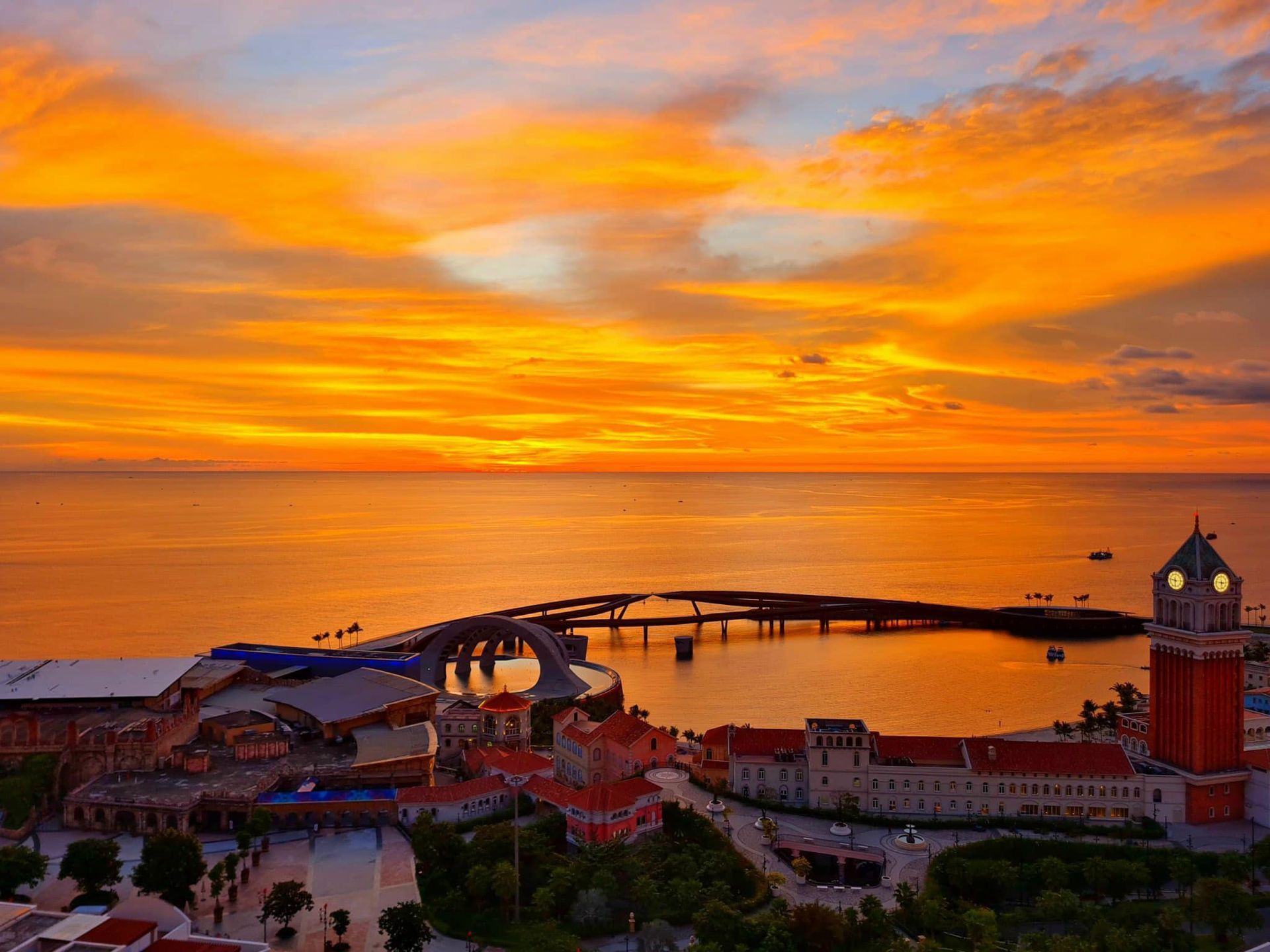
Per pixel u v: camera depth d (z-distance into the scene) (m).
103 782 183.88
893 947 127.31
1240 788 190.50
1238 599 192.00
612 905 145.75
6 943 110.69
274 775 188.88
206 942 110.44
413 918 127.25
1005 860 165.75
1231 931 145.62
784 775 195.62
